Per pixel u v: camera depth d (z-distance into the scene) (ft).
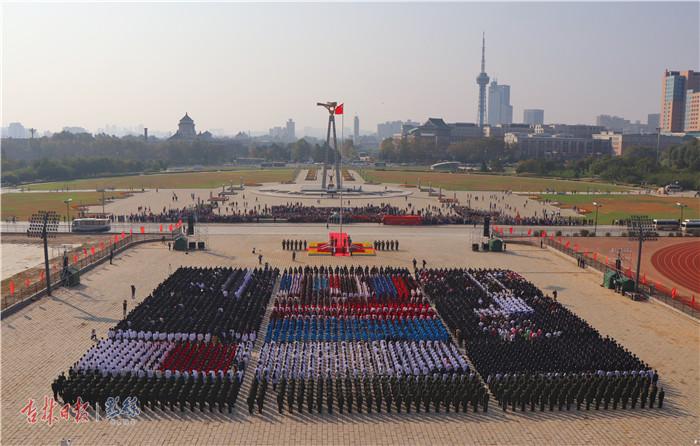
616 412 184.24
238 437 166.30
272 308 276.62
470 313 258.57
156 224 520.01
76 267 349.61
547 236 475.31
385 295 287.07
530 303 277.64
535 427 174.19
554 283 331.57
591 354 216.13
